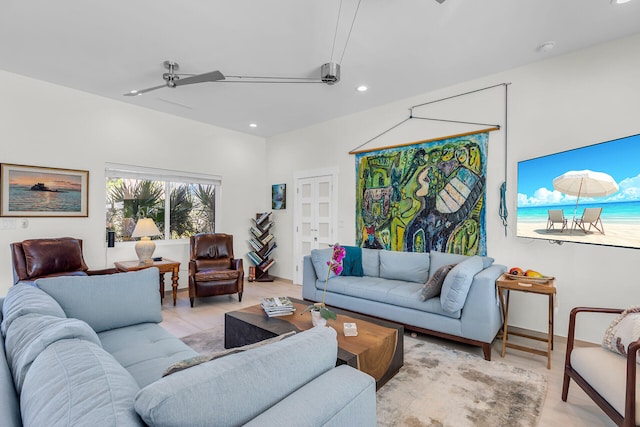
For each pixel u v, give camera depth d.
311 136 5.30
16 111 3.46
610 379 1.55
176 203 5.00
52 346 1.00
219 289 4.19
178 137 4.88
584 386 1.74
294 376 0.95
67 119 3.81
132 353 1.72
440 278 2.83
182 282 4.99
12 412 0.82
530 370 2.39
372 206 4.43
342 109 4.52
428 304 2.87
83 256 3.93
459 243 3.63
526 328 3.16
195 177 5.10
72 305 1.97
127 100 4.20
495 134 3.39
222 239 4.80
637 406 1.35
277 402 0.89
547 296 3.06
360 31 2.62
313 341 1.07
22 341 1.14
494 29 2.59
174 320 3.52
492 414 1.86
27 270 3.23
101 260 4.11
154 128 4.61
